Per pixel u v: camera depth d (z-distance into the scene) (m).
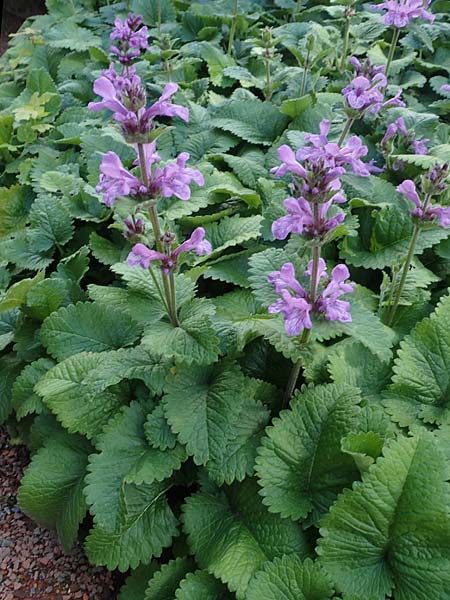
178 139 0.63
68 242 0.56
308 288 0.35
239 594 0.30
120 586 0.39
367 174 0.35
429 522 0.29
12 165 0.69
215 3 0.89
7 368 0.48
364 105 0.43
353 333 0.31
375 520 0.30
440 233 0.47
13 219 0.62
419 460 0.30
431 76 0.75
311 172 0.29
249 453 0.35
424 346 0.38
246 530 0.34
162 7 0.88
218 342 0.34
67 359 0.40
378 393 0.38
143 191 0.32
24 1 1.28
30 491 0.39
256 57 0.77
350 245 0.49
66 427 0.38
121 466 0.36
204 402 0.36
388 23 0.58
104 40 0.87
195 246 0.34
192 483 0.39
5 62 0.97
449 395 0.37
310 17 0.88
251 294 0.45
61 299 0.45
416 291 0.43
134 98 0.30
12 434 0.47
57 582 0.39
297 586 0.30
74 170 0.61
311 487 0.34
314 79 0.66
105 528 0.34
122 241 0.53
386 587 0.29
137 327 0.42
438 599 0.28
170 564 0.34
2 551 0.41
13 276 0.56
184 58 0.75
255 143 0.61
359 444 0.32
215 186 0.52
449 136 0.61
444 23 0.77
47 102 0.75
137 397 0.40
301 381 0.41
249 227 0.49
